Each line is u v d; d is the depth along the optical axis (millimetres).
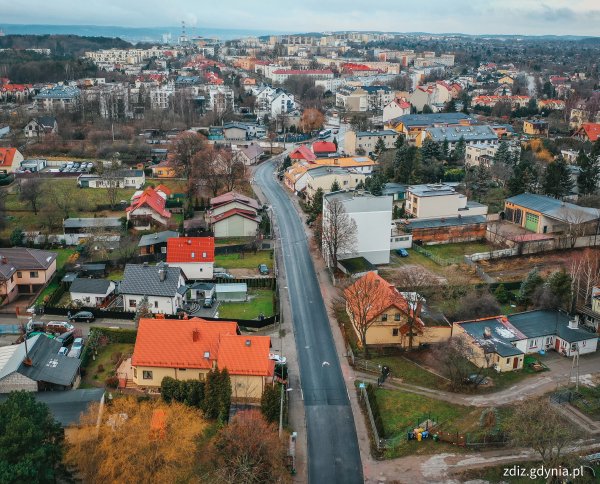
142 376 78188
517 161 182875
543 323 91250
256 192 173625
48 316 98188
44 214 143750
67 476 58812
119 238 126500
